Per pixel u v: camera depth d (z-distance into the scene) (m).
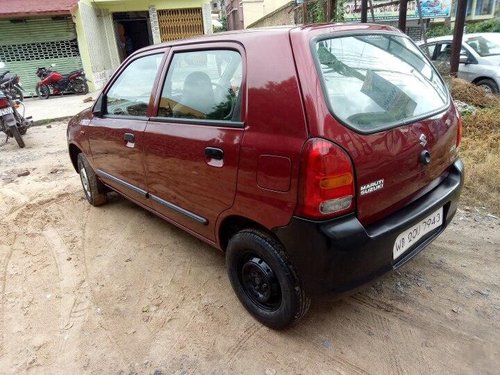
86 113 3.91
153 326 2.48
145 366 2.19
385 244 2.01
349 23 2.32
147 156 2.87
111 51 15.22
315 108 1.80
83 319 2.56
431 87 2.53
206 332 2.40
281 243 2.06
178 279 2.92
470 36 8.99
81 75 12.88
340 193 1.81
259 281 2.32
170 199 2.81
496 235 3.18
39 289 2.89
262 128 1.98
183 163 2.51
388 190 2.04
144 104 2.96
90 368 2.20
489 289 2.60
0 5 12.55
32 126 8.70
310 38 1.97
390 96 2.16
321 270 1.89
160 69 2.81
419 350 2.17
